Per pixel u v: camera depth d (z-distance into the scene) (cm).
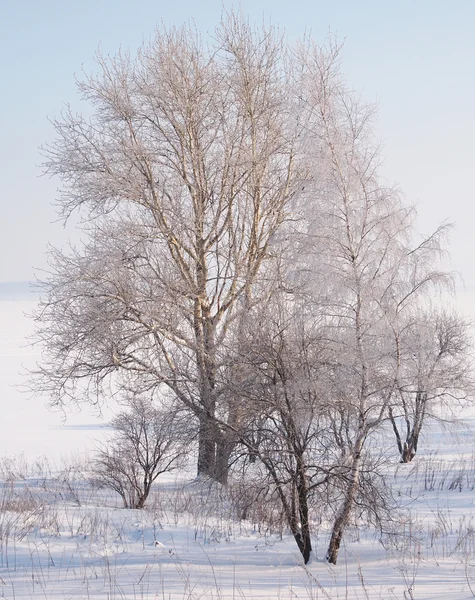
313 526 1359
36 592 975
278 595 954
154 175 2494
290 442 1241
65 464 2756
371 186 1337
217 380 1380
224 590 995
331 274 1297
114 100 2433
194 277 2533
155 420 1992
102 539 1380
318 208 1344
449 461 2744
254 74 2502
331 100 1351
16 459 3034
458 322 2630
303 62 1393
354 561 1241
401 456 2711
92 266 2303
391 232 1323
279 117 2433
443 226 1334
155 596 944
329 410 1288
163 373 2197
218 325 2562
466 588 990
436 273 1327
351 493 1251
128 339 2308
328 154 1328
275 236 1491
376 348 1284
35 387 2545
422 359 1324
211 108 2506
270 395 1262
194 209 2489
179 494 1997
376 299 1289
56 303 2333
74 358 2417
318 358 1295
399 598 945
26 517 1554
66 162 2430
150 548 1323
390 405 1334
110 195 2389
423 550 1307
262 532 1504
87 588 966
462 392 2153
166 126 2514
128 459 2048
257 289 1917
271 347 1267
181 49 2483
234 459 1302
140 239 2405
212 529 1523
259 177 2481
